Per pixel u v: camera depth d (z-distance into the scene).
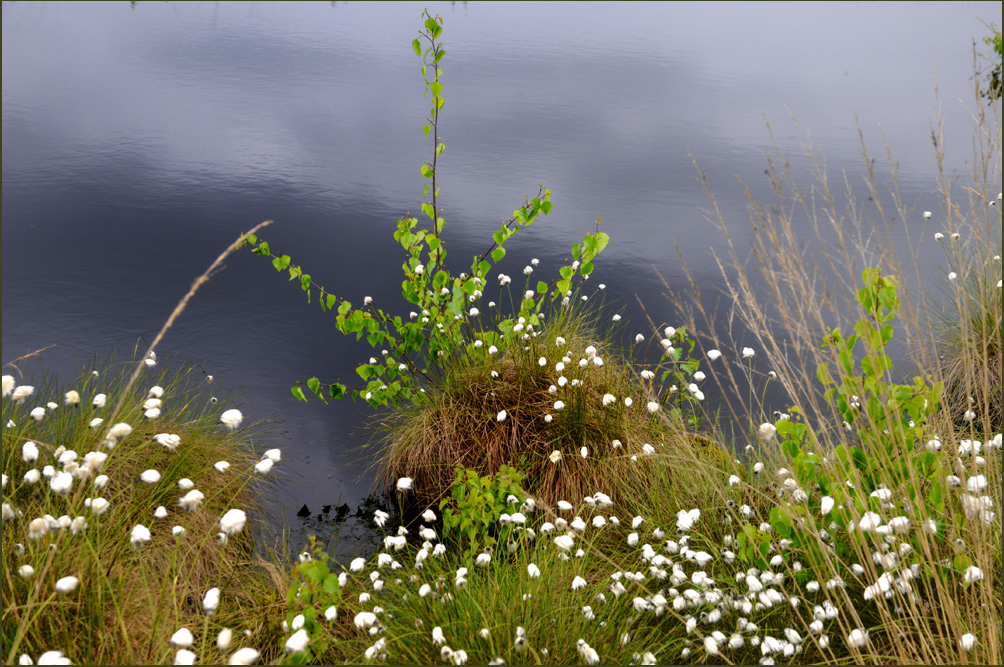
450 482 4.74
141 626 2.87
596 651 2.87
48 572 2.74
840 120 14.71
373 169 11.95
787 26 33.84
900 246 7.58
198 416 4.74
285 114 15.46
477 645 2.88
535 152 12.88
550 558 3.49
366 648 3.01
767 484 3.76
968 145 12.48
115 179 11.20
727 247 8.57
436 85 5.21
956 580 2.97
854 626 3.02
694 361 4.62
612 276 7.86
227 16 32.88
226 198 10.52
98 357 6.12
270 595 3.51
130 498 3.67
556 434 4.62
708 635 3.01
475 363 5.20
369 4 40.81
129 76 18.84
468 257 8.43
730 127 14.41
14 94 16.31
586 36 28.94
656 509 3.95
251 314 7.23
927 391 3.16
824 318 4.77
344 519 4.56
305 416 5.64
